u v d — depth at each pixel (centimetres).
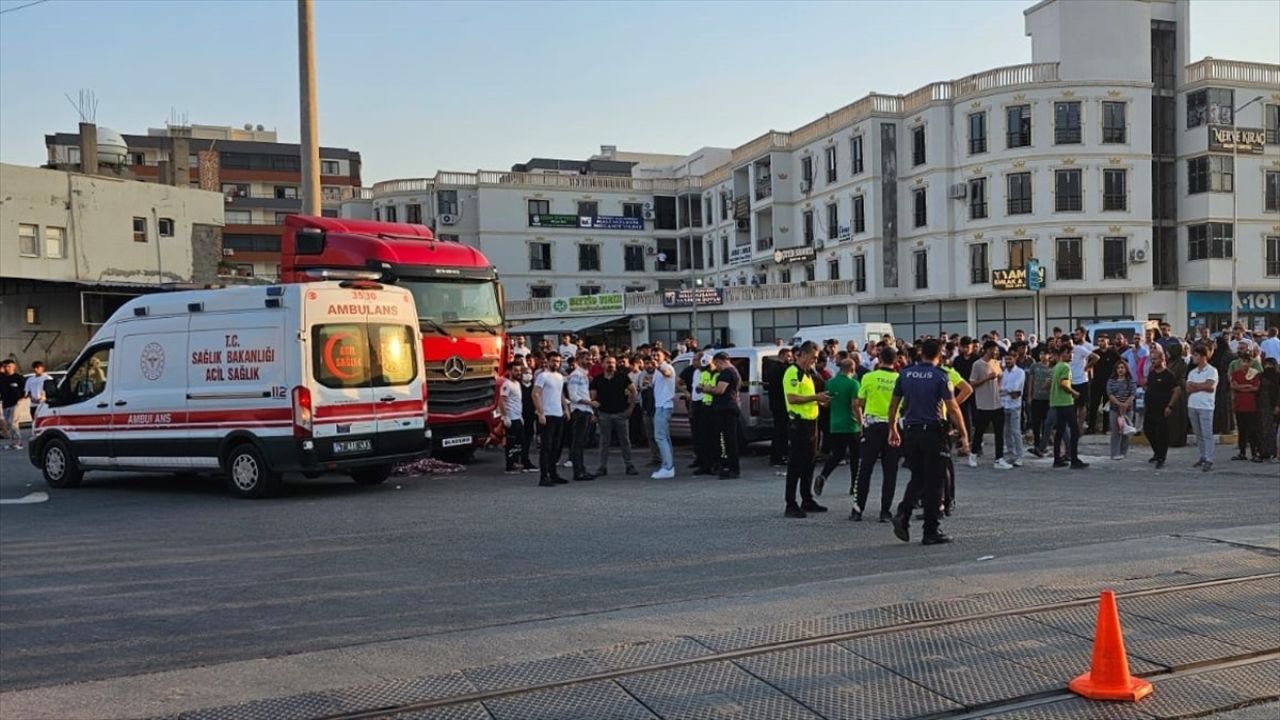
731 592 726
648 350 1939
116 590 773
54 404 1429
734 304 5100
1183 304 4506
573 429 1444
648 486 1360
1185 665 539
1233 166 4425
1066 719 474
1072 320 4359
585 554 878
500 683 520
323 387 1237
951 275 4475
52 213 3997
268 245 7962
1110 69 4250
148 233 4403
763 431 1731
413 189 6303
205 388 1289
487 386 1574
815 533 962
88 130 4688
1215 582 702
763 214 5712
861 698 500
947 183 4472
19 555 920
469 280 1574
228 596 747
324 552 909
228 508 1192
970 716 480
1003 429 1484
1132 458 1555
